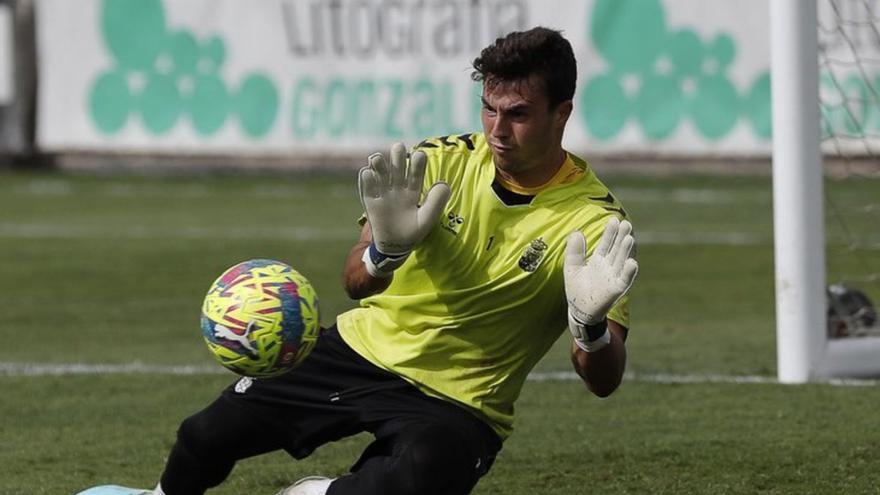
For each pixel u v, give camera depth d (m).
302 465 21.06
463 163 14.95
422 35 62.81
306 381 15.02
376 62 63.53
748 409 24.55
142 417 24.50
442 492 14.04
